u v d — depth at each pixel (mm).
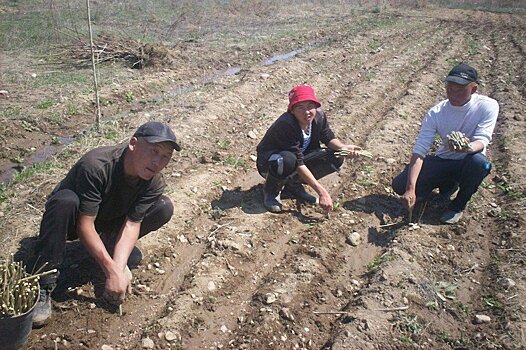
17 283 3160
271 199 5215
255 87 8945
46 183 5430
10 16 13664
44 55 10688
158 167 3332
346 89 9578
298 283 4238
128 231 3676
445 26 18188
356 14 20297
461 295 4215
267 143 5047
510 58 12602
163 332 3646
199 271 4266
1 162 6297
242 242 4680
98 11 15078
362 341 3648
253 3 19500
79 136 7047
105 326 3672
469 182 4887
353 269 4551
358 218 5227
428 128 5086
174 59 10953
